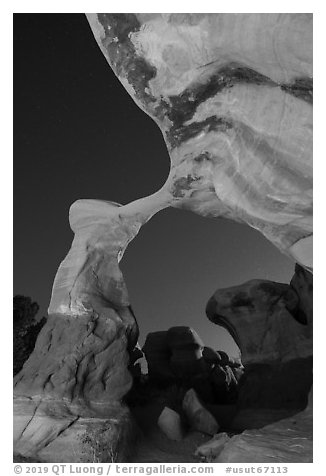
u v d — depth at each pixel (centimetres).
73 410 1087
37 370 1145
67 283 1256
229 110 1008
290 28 735
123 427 1116
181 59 996
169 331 2353
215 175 1077
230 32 845
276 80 877
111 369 1191
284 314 1730
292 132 858
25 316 1781
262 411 1566
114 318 1217
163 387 2048
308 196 880
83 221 1339
